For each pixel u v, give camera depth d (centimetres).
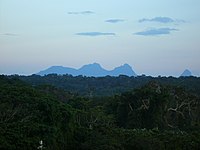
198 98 10306
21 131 5378
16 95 6500
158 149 6200
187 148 6562
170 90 10194
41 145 5175
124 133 6575
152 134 6825
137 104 9619
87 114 7956
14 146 5053
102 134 6356
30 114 5950
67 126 6200
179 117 9756
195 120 9838
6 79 9338
